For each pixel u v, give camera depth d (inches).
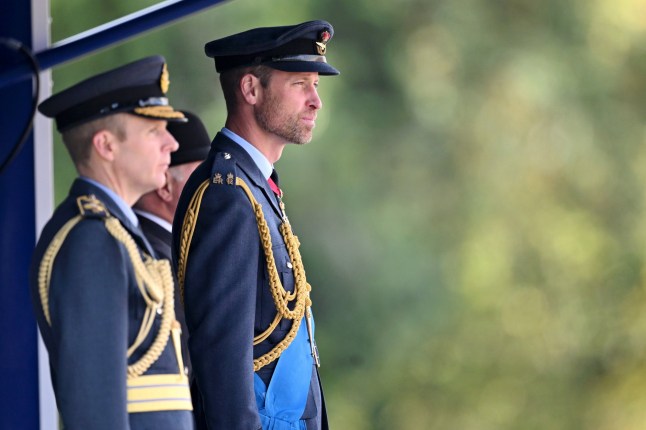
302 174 1589.6
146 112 477.7
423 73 1701.5
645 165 1793.8
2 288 570.6
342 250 1612.9
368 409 1659.7
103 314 447.5
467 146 1716.3
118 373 445.4
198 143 575.2
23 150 570.9
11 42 498.6
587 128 1766.7
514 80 1733.5
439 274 1685.5
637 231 1784.0
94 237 454.6
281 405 485.7
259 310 485.7
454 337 1710.1
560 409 1777.8
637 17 1801.2
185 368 483.8
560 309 1766.7
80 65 1531.7
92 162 476.1
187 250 476.7
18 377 570.6
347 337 1635.1
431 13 1718.8
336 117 1636.3
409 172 1675.7
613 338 1807.3
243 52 493.4
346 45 1673.2
